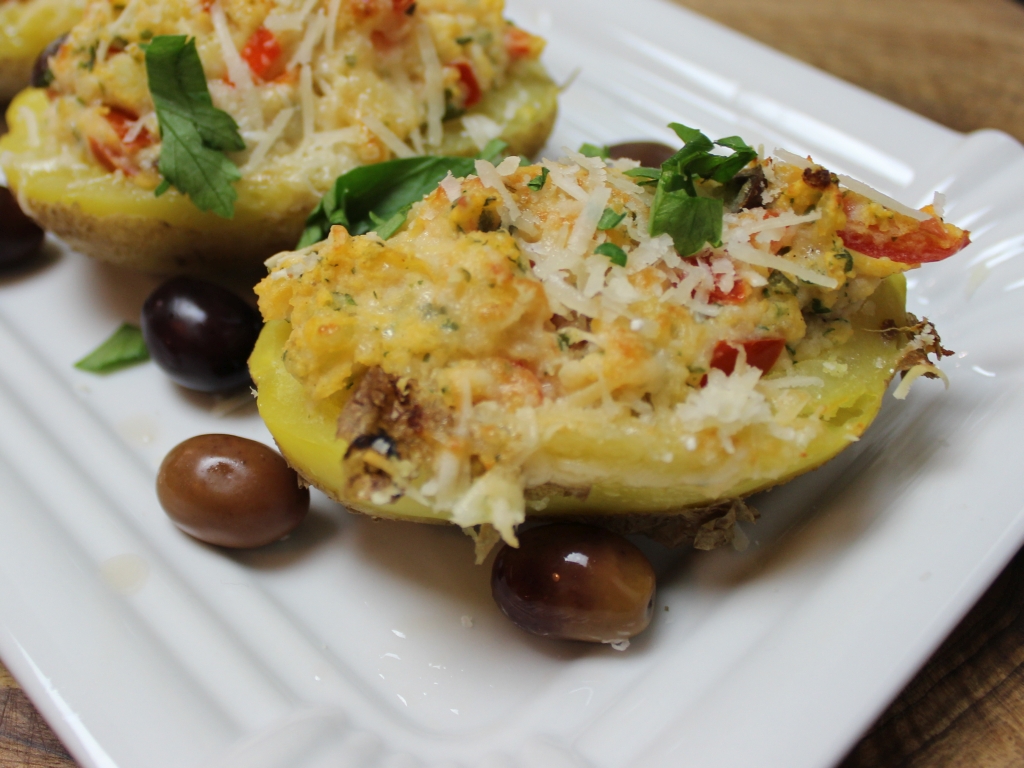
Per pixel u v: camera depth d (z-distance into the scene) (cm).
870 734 15
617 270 15
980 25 27
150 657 15
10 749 15
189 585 16
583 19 26
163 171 19
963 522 15
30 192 20
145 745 14
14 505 16
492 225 16
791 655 14
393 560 17
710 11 27
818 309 16
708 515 16
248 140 20
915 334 16
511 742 15
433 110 21
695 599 16
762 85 24
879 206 16
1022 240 19
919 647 14
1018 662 15
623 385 15
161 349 19
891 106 23
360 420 15
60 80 21
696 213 15
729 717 14
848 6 27
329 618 16
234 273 21
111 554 16
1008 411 16
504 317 15
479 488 14
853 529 16
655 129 24
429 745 15
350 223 19
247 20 20
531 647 16
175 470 16
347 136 20
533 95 22
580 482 15
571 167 16
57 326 21
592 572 15
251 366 17
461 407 15
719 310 15
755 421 15
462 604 16
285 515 17
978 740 15
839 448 16
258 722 14
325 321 15
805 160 16
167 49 19
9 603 15
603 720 15
